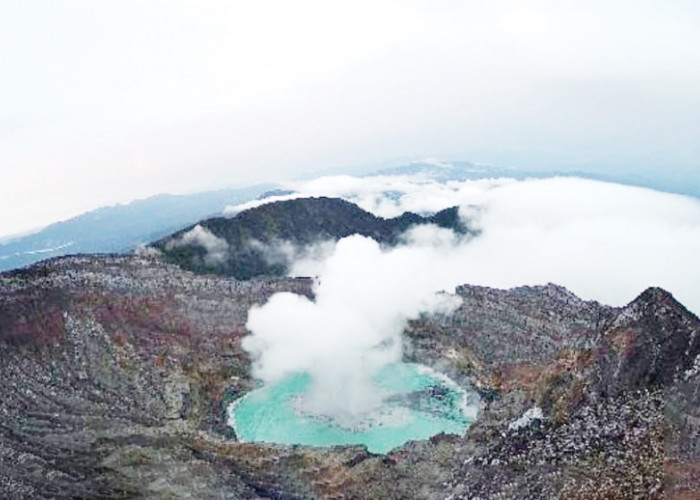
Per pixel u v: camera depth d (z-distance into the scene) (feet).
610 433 322.55
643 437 307.99
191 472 367.66
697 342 352.90
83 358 465.47
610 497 277.44
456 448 391.45
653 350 358.84
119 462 369.71
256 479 375.66
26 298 483.51
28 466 353.10
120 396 447.42
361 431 457.27
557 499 289.53
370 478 371.76
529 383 463.42
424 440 412.36
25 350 451.53
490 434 396.98
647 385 346.13
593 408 349.61
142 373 473.67
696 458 282.56
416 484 361.10
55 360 455.63
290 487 368.89
